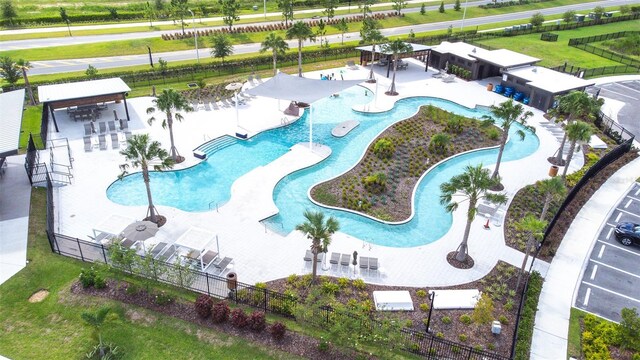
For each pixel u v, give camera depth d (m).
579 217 38.69
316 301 26.94
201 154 45.03
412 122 53.97
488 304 26.36
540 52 85.50
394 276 30.88
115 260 27.70
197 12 104.69
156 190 40.41
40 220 34.94
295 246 33.41
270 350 24.77
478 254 33.31
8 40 79.69
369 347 25.00
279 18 103.94
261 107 58.50
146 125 52.16
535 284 30.20
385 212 38.06
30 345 24.67
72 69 70.31
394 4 120.06
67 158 44.31
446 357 24.89
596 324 27.39
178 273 28.23
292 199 39.78
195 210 37.62
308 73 71.50
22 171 41.47
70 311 26.80
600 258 34.00
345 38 94.00
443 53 72.50
